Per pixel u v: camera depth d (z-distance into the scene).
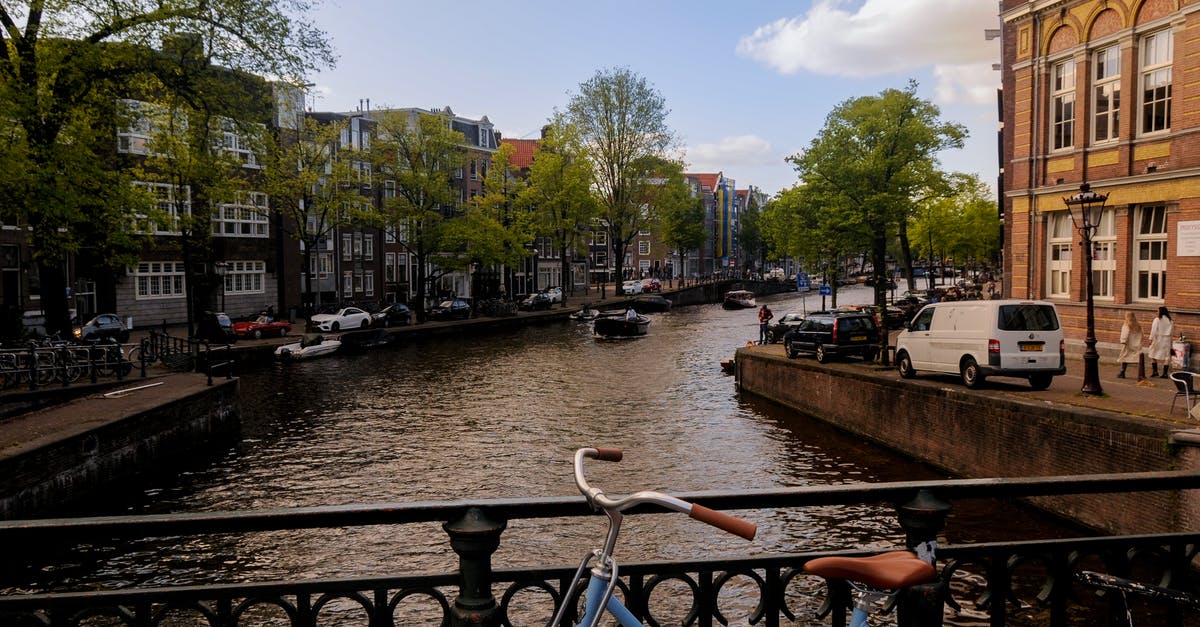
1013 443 14.27
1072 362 20.61
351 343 39.41
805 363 23.33
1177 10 17.80
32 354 17.95
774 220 52.00
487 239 52.19
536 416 23.00
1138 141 18.92
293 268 52.19
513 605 9.92
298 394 26.81
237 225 47.84
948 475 16.23
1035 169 21.86
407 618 9.74
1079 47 20.28
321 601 2.77
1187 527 10.74
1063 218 21.39
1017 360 16.02
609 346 42.72
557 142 65.88
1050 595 3.24
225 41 23.34
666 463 17.50
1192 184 17.50
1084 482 3.08
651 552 11.99
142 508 14.39
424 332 47.25
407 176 49.28
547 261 83.50
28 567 11.51
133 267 25.08
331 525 2.62
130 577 11.15
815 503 2.83
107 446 15.26
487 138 74.00
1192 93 17.52
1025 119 22.05
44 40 20.86
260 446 19.27
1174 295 18.06
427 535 12.77
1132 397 14.97
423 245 50.41
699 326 55.84
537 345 43.25
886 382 18.78
